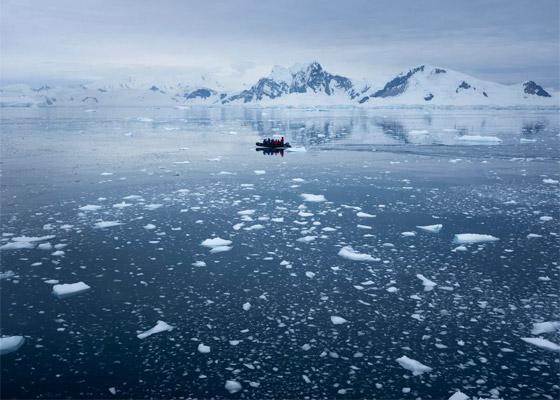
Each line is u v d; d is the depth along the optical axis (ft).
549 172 68.54
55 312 24.00
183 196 51.19
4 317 23.44
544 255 31.91
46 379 18.54
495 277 28.22
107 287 26.94
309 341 21.30
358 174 67.26
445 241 35.14
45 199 49.01
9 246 33.24
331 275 28.76
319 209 45.32
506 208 45.47
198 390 17.81
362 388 17.93
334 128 186.70
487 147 106.42
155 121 247.70
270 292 26.37
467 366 19.35
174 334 21.88
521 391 17.71
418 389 17.87
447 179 62.64
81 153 92.17
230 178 63.62
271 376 18.69
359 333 21.99
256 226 38.73
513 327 22.45
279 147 102.89
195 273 29.04
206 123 228.43
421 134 150.51
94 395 17.52
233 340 21.39
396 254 32.37
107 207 45.68
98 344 21.07
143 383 18.24
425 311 24.09
